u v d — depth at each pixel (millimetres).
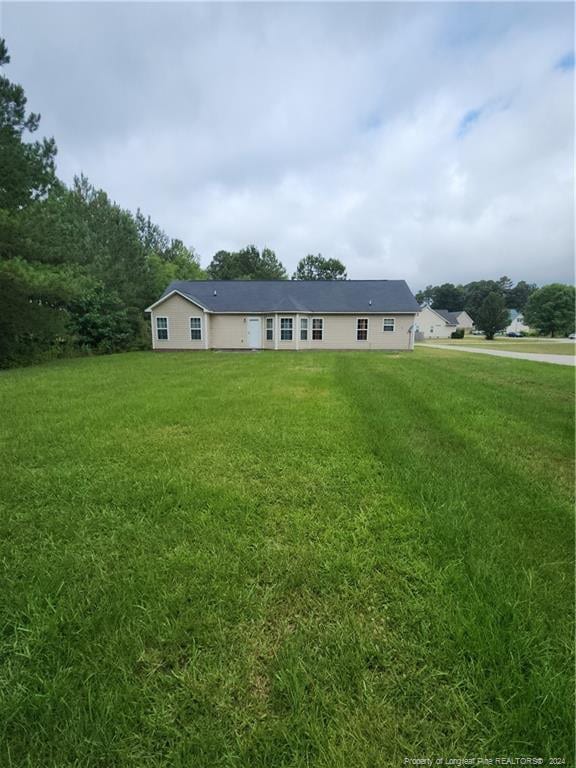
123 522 2439
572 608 1642
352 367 11117
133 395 6605
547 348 25000
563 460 3605
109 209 23000
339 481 3051
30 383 8023
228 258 51156
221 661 1424
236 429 4488
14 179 11398
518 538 2205
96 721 1201
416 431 4488
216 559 2031
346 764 1093
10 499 2740
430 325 58812
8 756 1122
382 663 1402
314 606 1705
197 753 1127
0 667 1407
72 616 1635
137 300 21922
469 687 1307
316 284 22953
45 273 11359
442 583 1830
